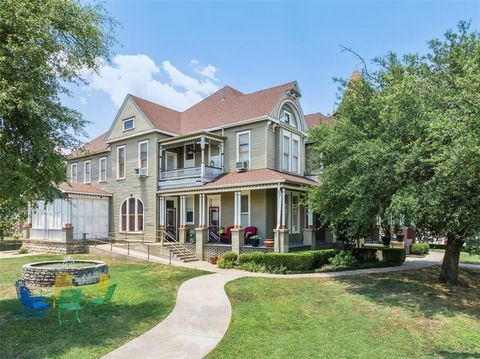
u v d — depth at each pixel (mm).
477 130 7332
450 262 12672
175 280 12172
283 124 19734
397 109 9805
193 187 19234
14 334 6672
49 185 7691
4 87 6215
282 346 6332
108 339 6477
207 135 19344
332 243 20812
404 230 22000
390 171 9922
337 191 11961
